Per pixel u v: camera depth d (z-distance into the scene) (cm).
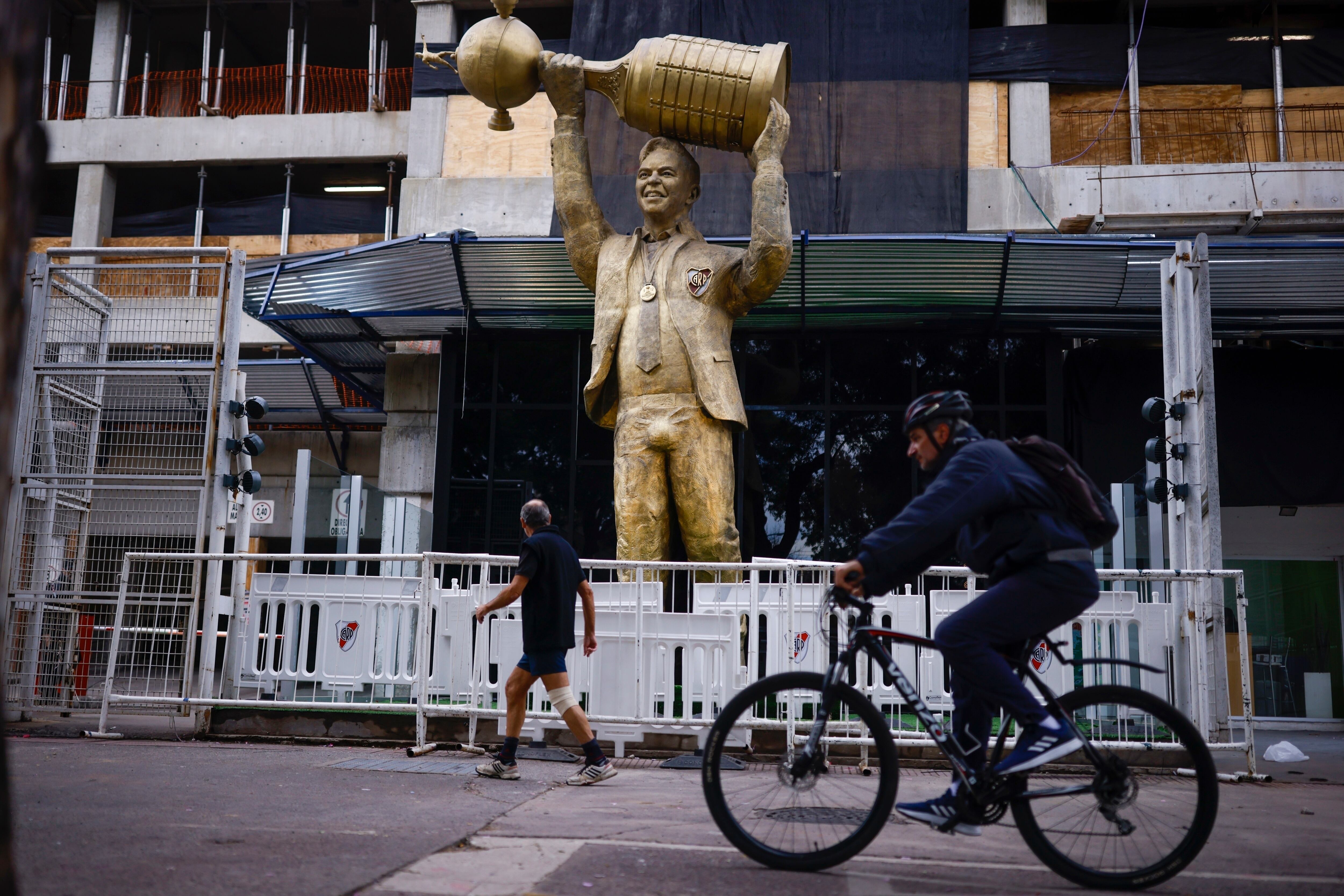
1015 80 1741
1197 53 1747
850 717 712
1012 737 398
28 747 756
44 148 191
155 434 959
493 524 1518
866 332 1505
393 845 412
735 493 1457
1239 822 540
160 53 2591
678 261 1021
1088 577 379
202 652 855
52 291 975
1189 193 1627
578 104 1066
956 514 378
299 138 2311
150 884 337
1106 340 1526
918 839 463
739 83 987
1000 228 1673
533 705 773
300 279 1414
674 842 436
